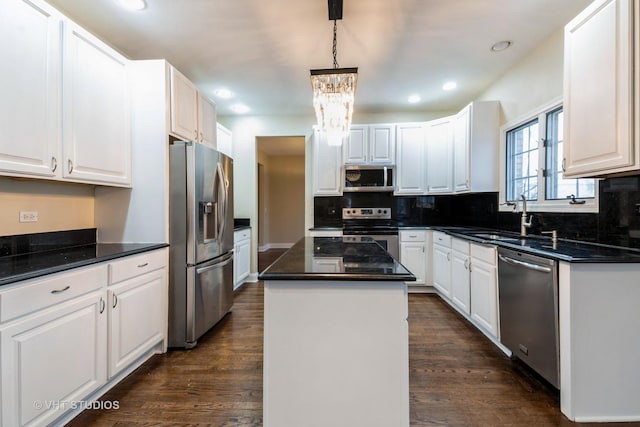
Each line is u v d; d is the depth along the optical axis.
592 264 1.53
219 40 2.42
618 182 1.84
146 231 2.29
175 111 2.37
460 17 2.14
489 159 3.26
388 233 3.79
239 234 3.86
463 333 2.57
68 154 1.72
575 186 2.27
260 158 7.07
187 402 1.68
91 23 2.18
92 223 2.29
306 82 3.23
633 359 1.52
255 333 2.62
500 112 3.18
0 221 1.70
